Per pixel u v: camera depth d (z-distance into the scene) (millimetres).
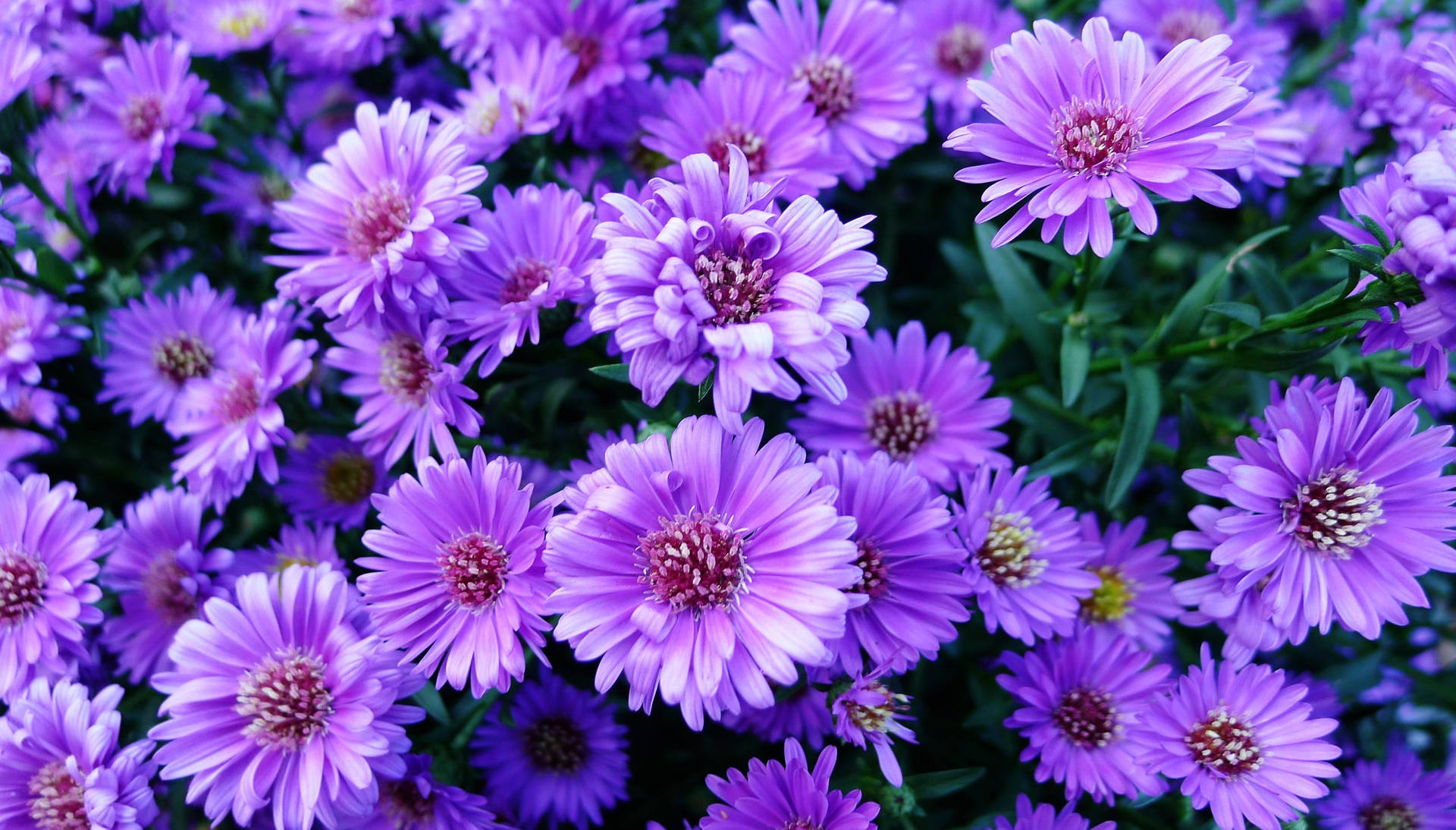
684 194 244
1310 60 343
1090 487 302
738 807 256
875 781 266
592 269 245
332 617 260
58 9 311
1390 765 304
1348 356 284
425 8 327
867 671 262
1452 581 327
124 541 282
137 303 302
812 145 287
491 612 257
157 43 312
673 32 331
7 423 300
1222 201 251
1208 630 300
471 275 271
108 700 264
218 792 256
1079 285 282
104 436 312
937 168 324
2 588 275
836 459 260
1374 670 302
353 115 360
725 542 244
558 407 295
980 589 264
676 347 238
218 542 302
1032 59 259
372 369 280
